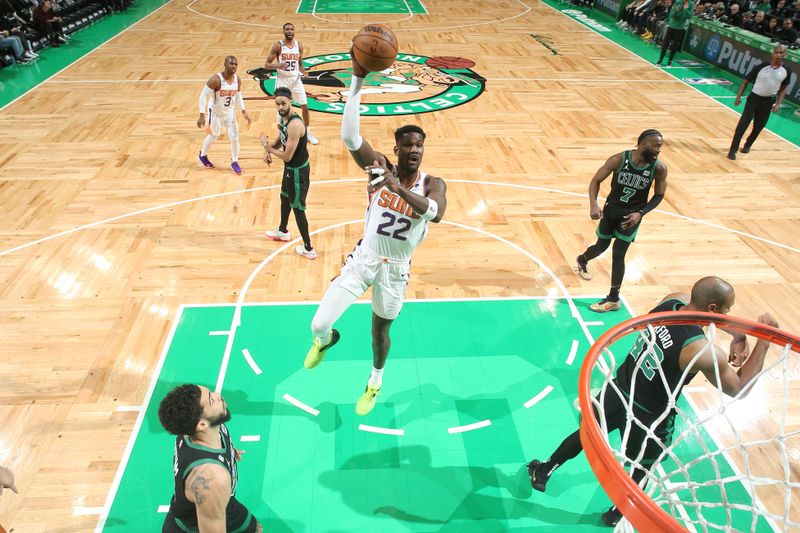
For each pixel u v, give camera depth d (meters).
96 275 5.88
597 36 16.83
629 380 3.40
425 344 5.14
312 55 13.91
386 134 9.52
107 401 4.43
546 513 3.73
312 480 3.89
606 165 5.19
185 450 2.49
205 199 7.40
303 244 6.42
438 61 13.78
